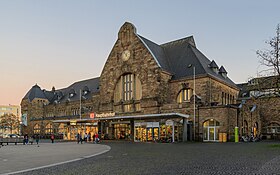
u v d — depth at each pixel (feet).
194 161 52.60
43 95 331.57
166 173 38.75
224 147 92.99
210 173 38.17
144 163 51.16
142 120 167.53
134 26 191.52
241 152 71.10
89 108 256.52
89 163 53.78
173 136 140.67
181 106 157.89
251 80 110.22
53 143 160.04
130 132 174.09
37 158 67.21
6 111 617.62
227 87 186.60
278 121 175.22
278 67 95.96
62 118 280.10
